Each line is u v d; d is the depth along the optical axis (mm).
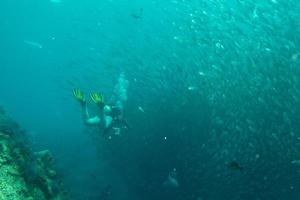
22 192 4461
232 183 13195
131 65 18453
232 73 14164
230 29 15219
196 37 15336
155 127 16562
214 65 14500
